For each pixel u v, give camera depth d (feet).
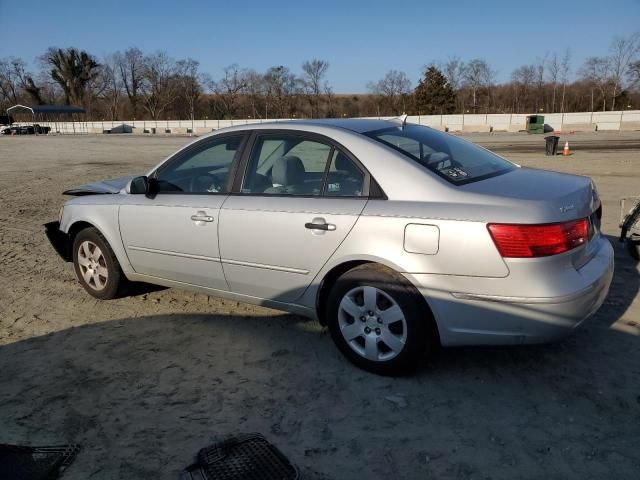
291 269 12.39
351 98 280.72
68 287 18.34
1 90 334.03
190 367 12.54
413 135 13.19
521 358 12.39
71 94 326.44
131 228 15.23
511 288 10.03
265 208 12.60
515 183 11.49
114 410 10.88
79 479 8.91
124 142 130.41
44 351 13.53
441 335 10.89
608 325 13.92
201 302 16.61
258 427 10.20
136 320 15.34
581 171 47.09
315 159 12.42
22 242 25.09
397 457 9.25
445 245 10.38
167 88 297.94
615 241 21.88
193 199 14.02
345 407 10.75
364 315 11.71
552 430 9.82
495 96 226.38
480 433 9.81
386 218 10.96
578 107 205.26
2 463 9.26
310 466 9.09
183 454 9.49
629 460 8.98
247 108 279.08
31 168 62.69
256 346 13.50
